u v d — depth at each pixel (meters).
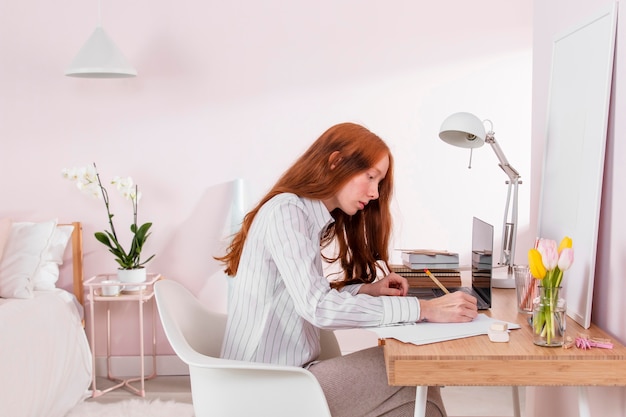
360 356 1.85
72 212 4.02
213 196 4.04
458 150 4.03
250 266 1.89
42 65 3.98
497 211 4.04
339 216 2.12
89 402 3.56
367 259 2.16
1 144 4.00
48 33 3.97
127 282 3.72
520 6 3.96
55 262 3.85
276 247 1.81
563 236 1.99
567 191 1.99
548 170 2.20
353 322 1.77
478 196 4.04
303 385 1.70
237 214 3.95
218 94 4.02
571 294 1.91
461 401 3.50
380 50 4.00
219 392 1.76
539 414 2.47
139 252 3.81
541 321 1.61
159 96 4.01
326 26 4.00
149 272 4.05
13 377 2.94
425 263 2.38
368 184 1.92
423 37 3.99
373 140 1.91
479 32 3.98
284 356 1.89
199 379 1.80
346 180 1.89
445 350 1.59
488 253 2.03
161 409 3.39
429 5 3.98
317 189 1.90
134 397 3.65
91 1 3.97
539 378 1.54
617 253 1.71
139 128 4.02
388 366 1.55
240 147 4.03
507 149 4.00
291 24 4.00
